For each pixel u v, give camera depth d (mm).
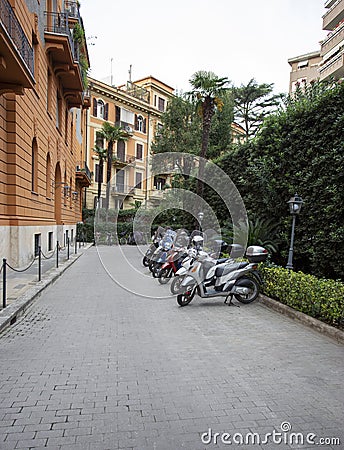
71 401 3176
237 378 3709
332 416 3016
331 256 7773
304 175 8602
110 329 5348
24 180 11234
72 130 23672
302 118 8875
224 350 4527
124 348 4539
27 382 3529
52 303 6984
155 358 4223
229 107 27328
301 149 8867
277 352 4469
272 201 9766
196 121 26625
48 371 3795
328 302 5316
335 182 7574
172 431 2760
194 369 3920
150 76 39500
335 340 4930
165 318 6047
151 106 37438
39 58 13180
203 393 3373
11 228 10320
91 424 2830
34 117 12453
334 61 18156
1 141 9844
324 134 8070
